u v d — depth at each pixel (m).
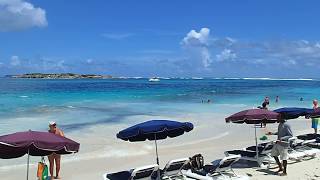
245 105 37.72
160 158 15.41
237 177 11.46
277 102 41.78
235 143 18.41
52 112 30.30
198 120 26.14
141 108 34.50
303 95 56.28
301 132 21.52
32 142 7.36
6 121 24.94
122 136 10.27
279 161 12.62
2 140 7.34
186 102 41.72
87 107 34.97
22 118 26.50
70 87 85.25
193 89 78.62
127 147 17.19
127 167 14.03
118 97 50.19
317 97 51.28
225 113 30.44
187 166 11.91
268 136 20.19
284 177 11.94
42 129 22.06
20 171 13.42
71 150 7.70
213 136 20.17
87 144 17.72
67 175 12.84
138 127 10.09
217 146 17.75
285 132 12.08
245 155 13.52
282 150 12.10
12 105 35.78
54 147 7.49
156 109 33.59
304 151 14.42
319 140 16.06
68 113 29.80
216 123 24.62
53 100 43.41
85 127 22.77
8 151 7.86
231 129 22.28
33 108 33.09
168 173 10.97
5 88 75.12
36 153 8.30
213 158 15.36
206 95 55.16
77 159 15.01
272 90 74.75
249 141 18.86
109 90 71.88
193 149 17.06
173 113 30.47
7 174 13.05
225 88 85.75
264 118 11.86
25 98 46.16
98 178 12.59
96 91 67.31
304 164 13.45
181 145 17.86
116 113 30.28
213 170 11.45
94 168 13.81
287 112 14.33
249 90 74.31
